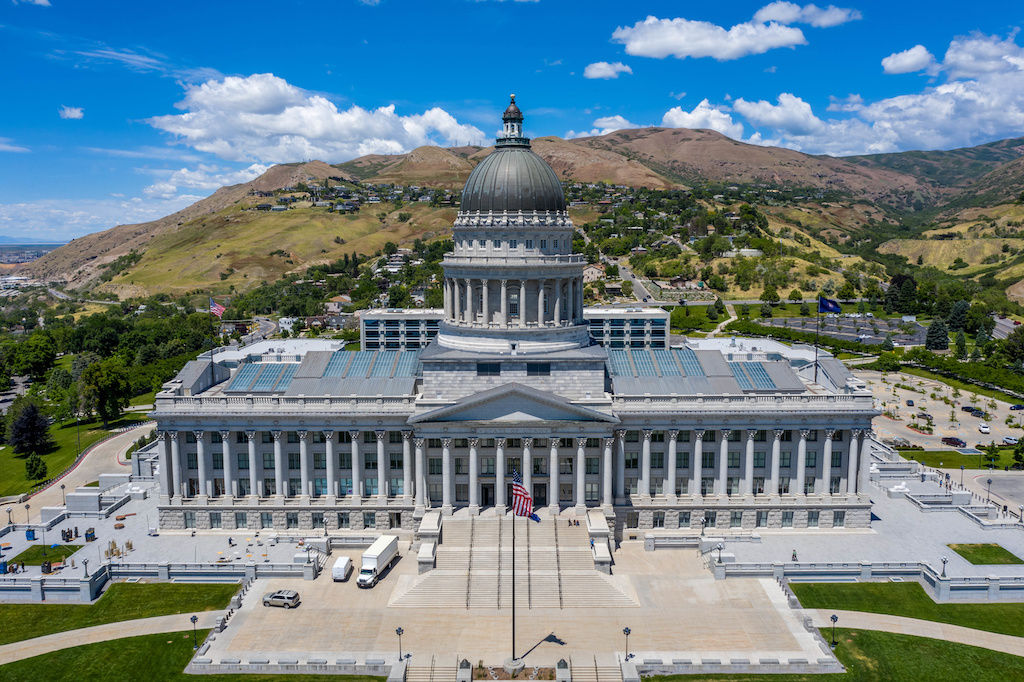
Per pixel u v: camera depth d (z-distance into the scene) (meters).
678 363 128.75
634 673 82.94
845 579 105.44
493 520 113.88
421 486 117.56
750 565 105.56
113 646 90.06
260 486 120.19
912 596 101.00
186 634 92.56
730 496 121.19
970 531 120.12
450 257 130.00
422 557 104.25
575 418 113.88
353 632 92.00
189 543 115.69
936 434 183.12
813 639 90.50
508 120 127.81
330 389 123.12
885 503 132.75
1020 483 147.62
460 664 83.12
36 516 134.12
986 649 89.06
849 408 118.12
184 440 120.38
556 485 115.94
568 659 86.12
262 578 105.62
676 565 109.38
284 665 84.94
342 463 121.00
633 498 120.19
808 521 121.31
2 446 183.50
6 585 100.44
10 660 87.50
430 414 113.31
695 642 89.81
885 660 86.69
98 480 148.88
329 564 109.81
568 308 129.75
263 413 117.12
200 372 126.38
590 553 107.19
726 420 117.88
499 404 113.88
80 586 100.25
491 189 124.44
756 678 83.56
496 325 126.50
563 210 129.00
